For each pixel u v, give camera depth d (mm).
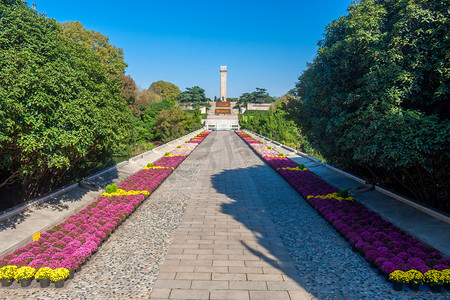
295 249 8852
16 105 8219
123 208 11953
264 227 10727
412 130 8664
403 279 6516
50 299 6301
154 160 26031
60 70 10562
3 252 8055
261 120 65750
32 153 10008
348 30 11141
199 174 21109
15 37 9414
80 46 14820
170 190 16375
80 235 8977
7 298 6352
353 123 10852
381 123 9273
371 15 10453
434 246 8555
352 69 10977
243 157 29719
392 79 9125
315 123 13867
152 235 9953
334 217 10750
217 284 6891
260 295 6457
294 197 14852
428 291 6598
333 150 13938
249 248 8922
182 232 10227
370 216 11047
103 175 17859
